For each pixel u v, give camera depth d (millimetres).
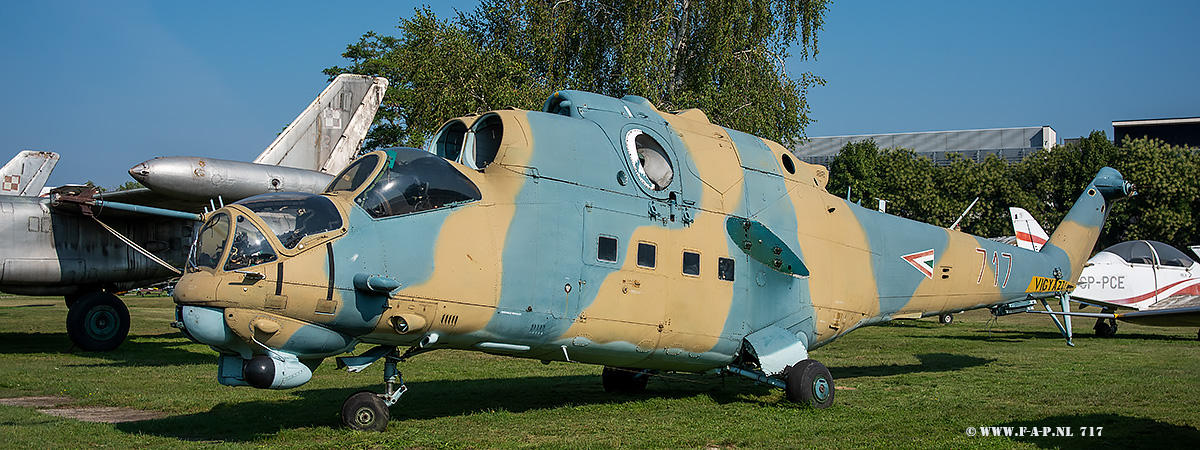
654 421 9094
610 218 9094
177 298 7516
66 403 10406
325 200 7871
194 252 7785
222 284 7305
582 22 28047
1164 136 101938
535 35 27453
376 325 7828
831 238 11320
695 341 9797
